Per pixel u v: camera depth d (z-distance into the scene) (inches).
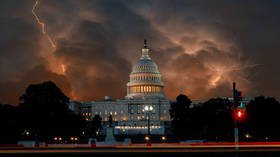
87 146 5162.4
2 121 6594.5
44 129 6737.2
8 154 3097.9
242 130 6722.4
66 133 7411.4
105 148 4239.7
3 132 6501.0
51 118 6678.2
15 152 3395.7
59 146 5265.8
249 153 3014.3
